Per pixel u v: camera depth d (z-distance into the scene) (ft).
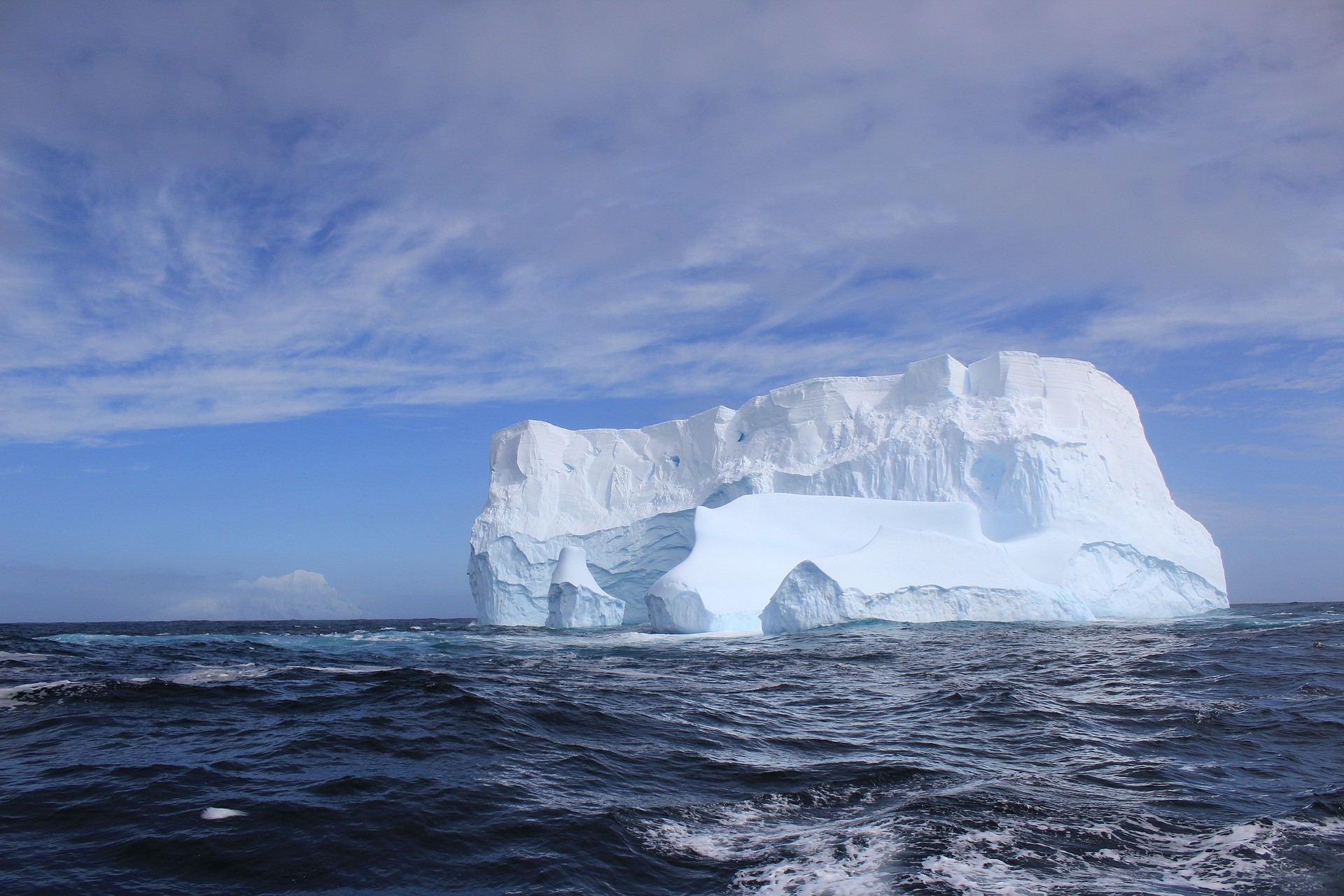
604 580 215.92
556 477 229.04
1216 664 78.79
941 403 195.52
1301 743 43.32
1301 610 197.16
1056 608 143.43
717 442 227.81
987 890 23.58
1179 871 25.30
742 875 24.76
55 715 48.88
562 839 27.43
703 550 157.79
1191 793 33.65
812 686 67.92
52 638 146.51
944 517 156.87
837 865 25.46
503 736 42.57
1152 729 47.57
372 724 45.27
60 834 27.45
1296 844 27.48
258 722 46.73
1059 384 190.70
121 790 32.48
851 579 136.15
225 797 31.53
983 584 140.87
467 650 111.96
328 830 27.96
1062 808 31.35
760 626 143.95
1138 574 166.40
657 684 69.05
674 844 27.45
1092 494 172.76
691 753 40.88
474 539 218.59
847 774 36.78
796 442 210.38
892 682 70.23
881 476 188.24
